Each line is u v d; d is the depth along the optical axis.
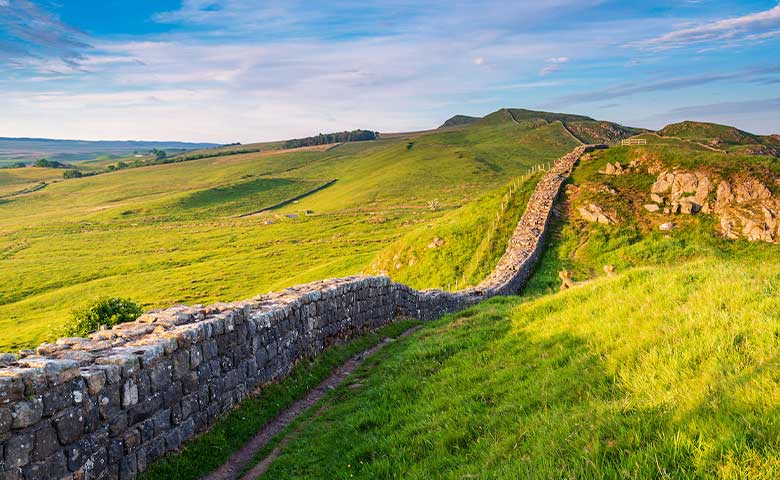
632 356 8.77
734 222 46.97
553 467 5.92
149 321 11.84
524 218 53.69
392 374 13.91
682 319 9.71
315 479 8.78
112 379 8.70
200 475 9.77
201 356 11.15
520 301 21.75
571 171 64.19
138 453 9.15
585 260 45.84
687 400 6.39
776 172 51.03
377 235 117.12
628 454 5.69
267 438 11.54
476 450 7.58
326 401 13.44
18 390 7.17
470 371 11.75
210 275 94.00
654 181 56.03
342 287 19.39
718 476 4.96
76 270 103.38
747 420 5.42
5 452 6.99
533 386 9.34
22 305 82.00
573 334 11.63
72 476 7.88
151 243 129.25
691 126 199.38
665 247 45.16
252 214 169.00
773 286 10.16
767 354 7.14
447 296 30.14
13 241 136.25
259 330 13.68
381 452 8.88
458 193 162.75
